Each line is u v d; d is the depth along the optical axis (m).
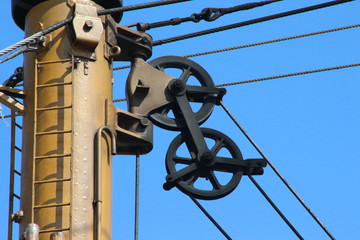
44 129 19.77
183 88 21.86
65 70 20.14
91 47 20.27
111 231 19.88
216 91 22.11
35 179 19.45
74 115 19.83
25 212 19.42
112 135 20.16
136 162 21.16
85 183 19.39
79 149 19.59
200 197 21.47
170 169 21.55
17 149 20.34
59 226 19.05
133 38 21.78
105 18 21.03
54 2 20.81
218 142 21.94
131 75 21.61
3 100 20.11
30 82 20.34
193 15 22.61
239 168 21.72
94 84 20.25
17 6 21.23
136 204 20.61
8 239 19.56
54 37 20.39
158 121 21.66
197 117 21.86
